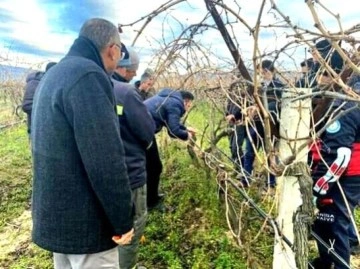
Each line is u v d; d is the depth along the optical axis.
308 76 1.95
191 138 3.88
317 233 2.76
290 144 1.96
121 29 2.08
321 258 2.84
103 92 1.85
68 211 1.91
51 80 1.92
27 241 4.23
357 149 2.55
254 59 1.60
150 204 4.38
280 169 1.96
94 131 1.81
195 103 4.05
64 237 1.93
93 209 1.93
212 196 4.07
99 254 2.02
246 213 3.03
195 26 1.97
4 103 10.74
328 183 2.53
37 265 3.70
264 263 3.10
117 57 2.10
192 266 3.40
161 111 3.87
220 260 3.31
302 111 1.99
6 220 4.80
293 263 2.19
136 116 2.72
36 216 1.99
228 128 3.46
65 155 1.87
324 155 2.52
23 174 6.27
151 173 4.22
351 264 3.29
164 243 3.78
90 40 1.98
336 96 1.42
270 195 2.60
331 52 1.54
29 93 5.29
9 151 7.54
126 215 1.95
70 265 2.14
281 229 2.11
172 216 4.25
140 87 3.84
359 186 2.62
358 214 3.93
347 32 1.34
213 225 3.88
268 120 1.91
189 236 3.85
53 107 1.87
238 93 2.24
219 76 2.30
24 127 10.09
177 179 5.04
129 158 2.77
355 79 1.85
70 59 1.93
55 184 1.90
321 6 1.19
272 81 1.97
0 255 3.98
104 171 1.83
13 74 10.09
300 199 2.11
